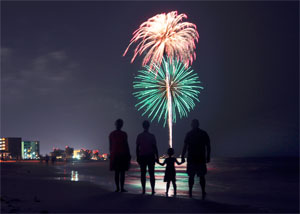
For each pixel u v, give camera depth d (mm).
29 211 5492
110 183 15281
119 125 8414
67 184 11945
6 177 16203
